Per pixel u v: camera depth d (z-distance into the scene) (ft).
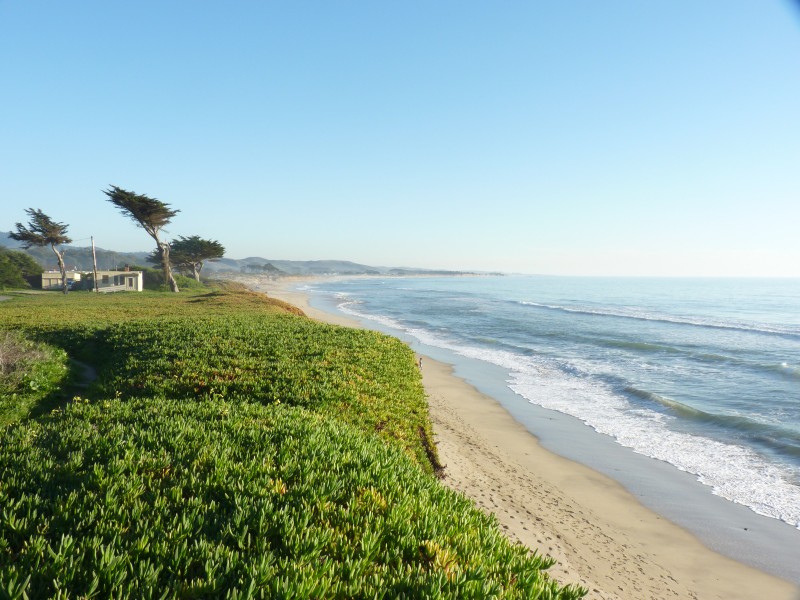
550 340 175.83
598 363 130.72
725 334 189.06
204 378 49.32
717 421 78.64
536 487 52.75
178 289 287.28
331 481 22.86
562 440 70.85
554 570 33.45
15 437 27.37
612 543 42.06
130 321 104.47
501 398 94.38
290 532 17.98
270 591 14.57
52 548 16.05
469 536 20.72
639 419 81.10
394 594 15.47
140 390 47.73
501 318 255.29
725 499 52.80
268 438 28.43
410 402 56.13
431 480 27.96
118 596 13.73
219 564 15.64
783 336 183.52
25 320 111.45
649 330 202.39
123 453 24.49
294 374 52.34
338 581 15.44
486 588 16.03
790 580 38.86
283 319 115.96
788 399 92.99
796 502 52.03
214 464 23.52
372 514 20.54
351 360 63.87
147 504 19.30
